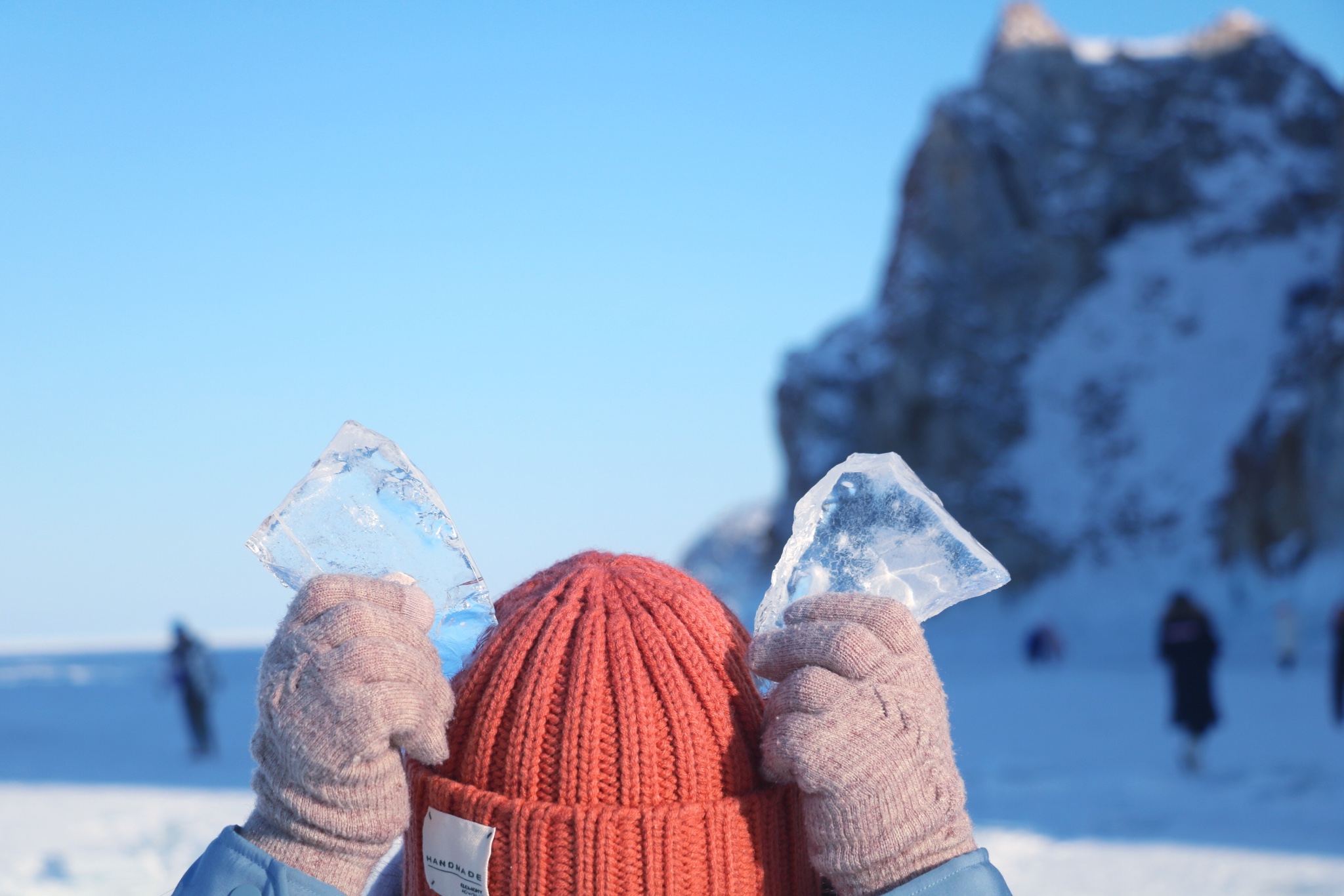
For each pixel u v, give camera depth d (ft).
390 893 3.82
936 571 3.48
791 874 3.32
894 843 2.86
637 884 3.02
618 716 3.13
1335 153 199.41
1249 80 212.23
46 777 36.42
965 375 181.37
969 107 202.59
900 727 2.95
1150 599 147.74
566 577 3.49
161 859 20.10
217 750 44.62
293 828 2.90
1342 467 120.37
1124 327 189.98
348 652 2.87
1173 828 22.67
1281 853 19.71
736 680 3.32
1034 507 167.84
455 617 3.52
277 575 3.41
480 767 3.21
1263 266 190.08
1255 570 134.00
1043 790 28.73
